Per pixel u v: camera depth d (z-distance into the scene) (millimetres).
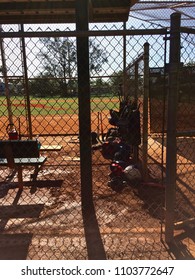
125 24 7113
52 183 5684
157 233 3562
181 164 6504
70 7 5891
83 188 4391
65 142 9562
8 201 4805
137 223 3908
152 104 7641
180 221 3746
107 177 5941
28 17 6703
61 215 4207
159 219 4031
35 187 5473
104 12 6398
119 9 6129
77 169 6617
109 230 3689
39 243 3373
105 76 7848
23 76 7316
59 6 5895
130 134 5586
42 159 4965
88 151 4254
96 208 4434
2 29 7223
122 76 8219
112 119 7254
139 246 3246
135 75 6012
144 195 4938
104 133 10117
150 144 8516
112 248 3221
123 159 6488
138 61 5633
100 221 3984
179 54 2797
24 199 4887
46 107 16656
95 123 12773
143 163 5449
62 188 5395
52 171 6473
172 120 2916
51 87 10664
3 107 15664
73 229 3748
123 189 5227
